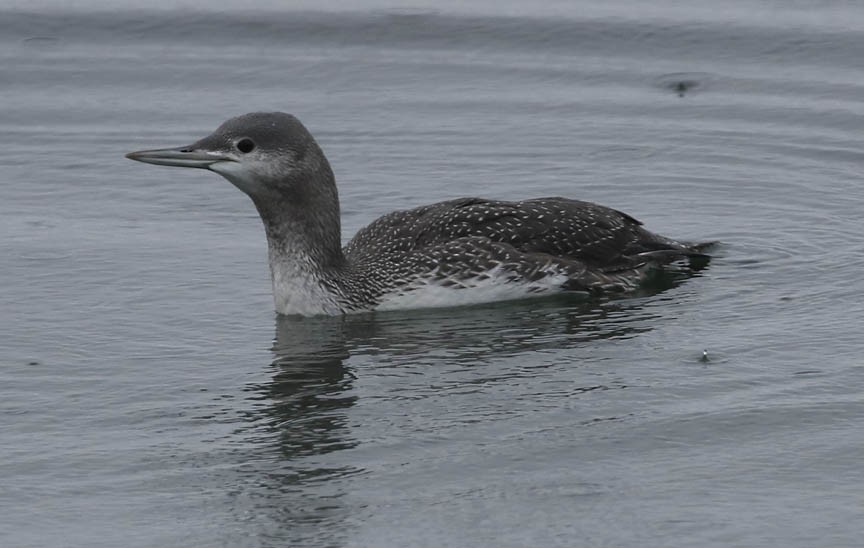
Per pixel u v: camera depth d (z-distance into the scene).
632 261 14.77
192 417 11.77
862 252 15.36
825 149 18.41
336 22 22.02
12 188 17.77
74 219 16.83
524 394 12.09
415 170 18.11
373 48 21.44
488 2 22.39
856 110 19.34
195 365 12.85
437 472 10.76
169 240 16.20
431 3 22.38
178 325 13.84
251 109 19.91
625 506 10.24
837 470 10.71
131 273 15.20
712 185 17.55
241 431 11.49
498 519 10.09
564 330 13.55
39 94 20.44
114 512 10.26
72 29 21.98
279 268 14.04
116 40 21.77
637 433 11.33
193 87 20.58
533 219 14.55
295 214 13.88
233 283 14.97
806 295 14.23
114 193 17.64
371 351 13.10
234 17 22.19
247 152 13.61
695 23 21.61
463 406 11.88
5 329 13.71
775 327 13.42
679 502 10.29
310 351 13.14
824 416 11.55
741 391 12.06
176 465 10.94
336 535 9.92
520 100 20.02
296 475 10.75
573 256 14.59
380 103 20.00
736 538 9.81
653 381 12.29
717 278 14.83
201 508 10.30
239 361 12.93
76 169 18.33
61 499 10.44
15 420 11.73
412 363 12.80
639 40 21.31
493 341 13.29
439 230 14.36
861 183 17.42
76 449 11.21
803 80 20.22
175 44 21.64
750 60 20.77
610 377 12.40
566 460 10.92
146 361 12.95
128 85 20.67
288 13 22.22
